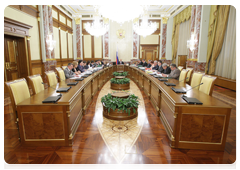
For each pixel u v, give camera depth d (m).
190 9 8.68
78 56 12.12
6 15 4.99
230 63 6.31
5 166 1.88
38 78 3.26
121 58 12.72
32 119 2.21
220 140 2.17
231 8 6.16
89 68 7.59
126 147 2.29
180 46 10.28
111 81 6.24
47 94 2.67
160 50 11.88
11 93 2.24
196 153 2.15
